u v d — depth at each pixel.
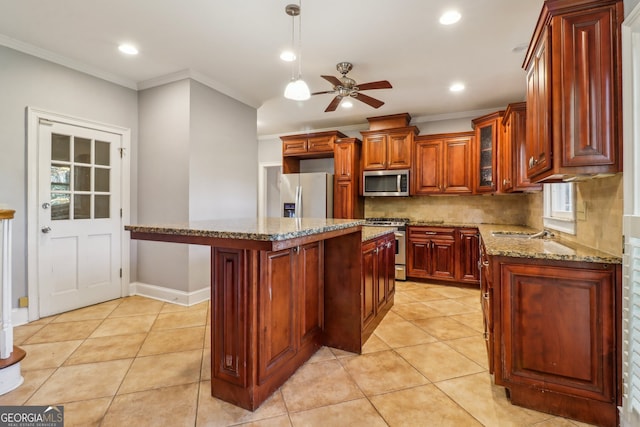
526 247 1.95
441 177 4.52
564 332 1.66
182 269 3.47
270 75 3.47
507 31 2.58
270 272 1.83
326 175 4.93
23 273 2.89
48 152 3.04
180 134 3.45
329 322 2.46
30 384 1.93
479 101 4.26
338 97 3.09
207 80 3.56
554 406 1.70
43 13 2.39
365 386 1.94
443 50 2.90
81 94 3.26
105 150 3.50
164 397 1.81
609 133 1.51
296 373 2.08
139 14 2.40
